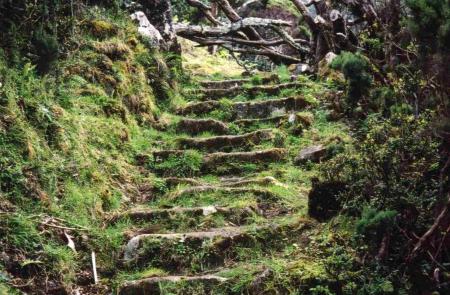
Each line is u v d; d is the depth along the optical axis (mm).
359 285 3781
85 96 6195
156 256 4469
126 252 4531
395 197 3906
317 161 5910
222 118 7277
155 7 8664
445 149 4059
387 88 5512
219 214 4930
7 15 5488
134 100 6848
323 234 4375
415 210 3896
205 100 8008
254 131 6570
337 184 4555
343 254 4016
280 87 7918
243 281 4004
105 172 5508
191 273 4332
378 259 3809
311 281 3898
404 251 3836
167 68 7891
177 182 5723
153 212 5012
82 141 5480
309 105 7195
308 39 11422
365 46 7340
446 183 3928
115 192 5375
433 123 3953
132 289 4109
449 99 3990
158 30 8656
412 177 4031
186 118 7078
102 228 4848
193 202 5270
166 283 4082
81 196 4910
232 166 6012
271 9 14297
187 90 8117
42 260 4105
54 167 4867
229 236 4496
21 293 3824
